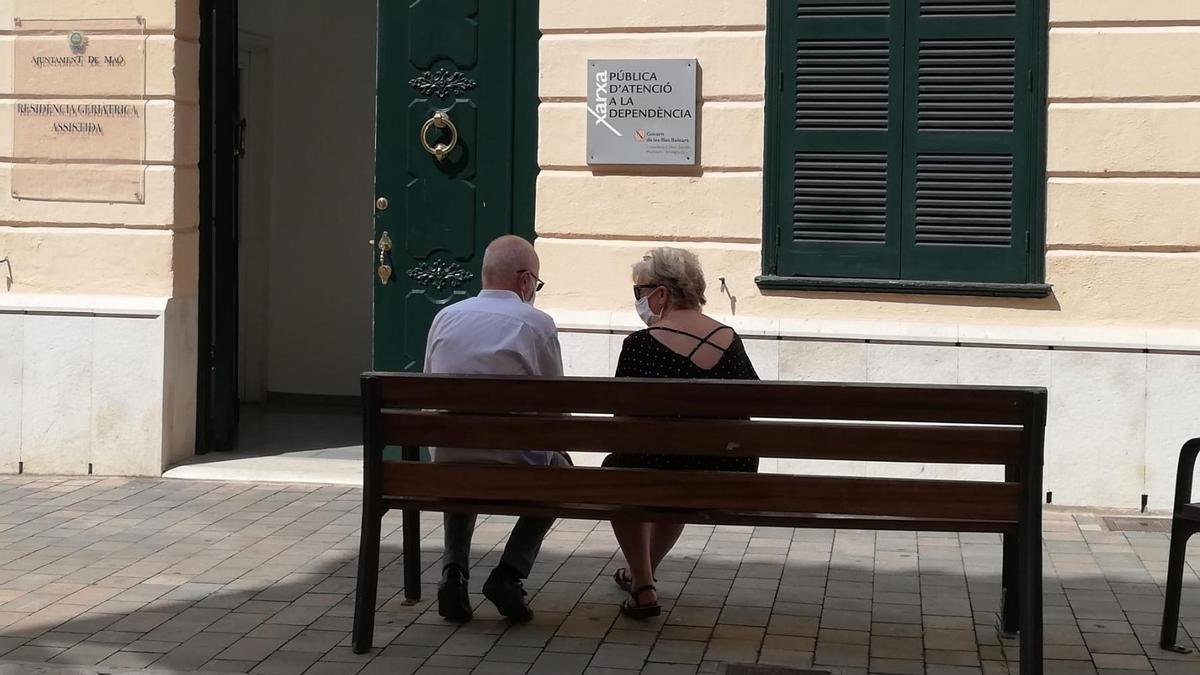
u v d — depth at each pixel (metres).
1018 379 7.58
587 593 6.03
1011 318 7.65
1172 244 7.46
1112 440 7.52
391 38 8.34
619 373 5.54
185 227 8.51
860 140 7.79
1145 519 7.36
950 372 7.64
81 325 8.33
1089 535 7.06
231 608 5.77
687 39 7.89
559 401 5.04
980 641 5.38
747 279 7.89
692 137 7.89
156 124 8.33
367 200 10.97
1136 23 7.44
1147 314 7.51
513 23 8.20
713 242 7.94
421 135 8.33
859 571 6.41
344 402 11.08
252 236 11.06
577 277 8.05
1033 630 4.75
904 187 7.77
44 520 7.32
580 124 8.02
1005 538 5.39
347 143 10.95
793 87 7.83
